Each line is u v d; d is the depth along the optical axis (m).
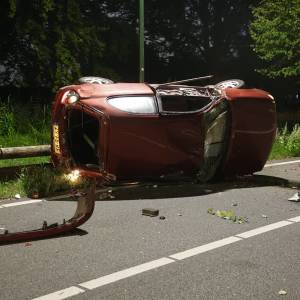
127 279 3.79
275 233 5.09
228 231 5.13
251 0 28.86
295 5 16.47
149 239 4.81
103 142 6.53
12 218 5.60
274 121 7.77
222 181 8.00
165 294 3.52
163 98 7.72
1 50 18.36
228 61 31.52
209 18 30.55
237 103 7.35
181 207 6.19
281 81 30.14
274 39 17.36
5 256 4.28
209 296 3.49
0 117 12.38
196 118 6.96
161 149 6.72
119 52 22.59
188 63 31.39
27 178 7.03
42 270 3.96
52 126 7.28
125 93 6.74
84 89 6.84
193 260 4.23
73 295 3.49
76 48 16.91
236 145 7.44
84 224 5.33
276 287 3.66
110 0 24.89
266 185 7.79
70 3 16.47
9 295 3.48
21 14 16.02
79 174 6.95
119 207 6.14
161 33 29.86
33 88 18.73
